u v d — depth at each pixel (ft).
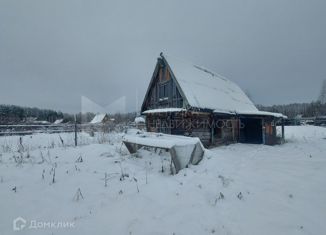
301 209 14.30
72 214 13.33
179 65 52.70
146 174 20.97
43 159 26.02
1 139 50.14
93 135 57.00
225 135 51.42
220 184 18.95
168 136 28.63
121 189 17.19
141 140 25.36
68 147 36.22
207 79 59.82
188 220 12.76
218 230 11.80
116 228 11.82
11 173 20.25
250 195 16.70
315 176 21.61
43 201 14.94
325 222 12.65
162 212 13.66
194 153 24.26
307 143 51.39
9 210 13.57
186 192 16.88
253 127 60.54
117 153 31.01
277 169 24.71
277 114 51.83
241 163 28.07
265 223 12.53
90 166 23.47
